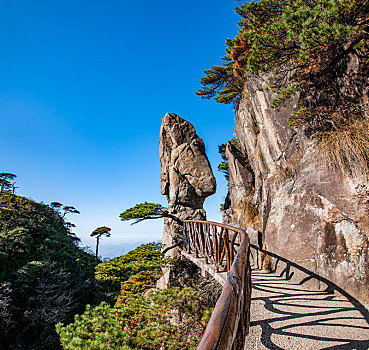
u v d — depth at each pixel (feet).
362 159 17.97
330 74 23.31
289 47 20.47
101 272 41.39
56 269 106.73
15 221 128.98
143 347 19.98
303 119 24.81
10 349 81.41
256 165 39.01
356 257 16.89
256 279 22.49
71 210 182.91
